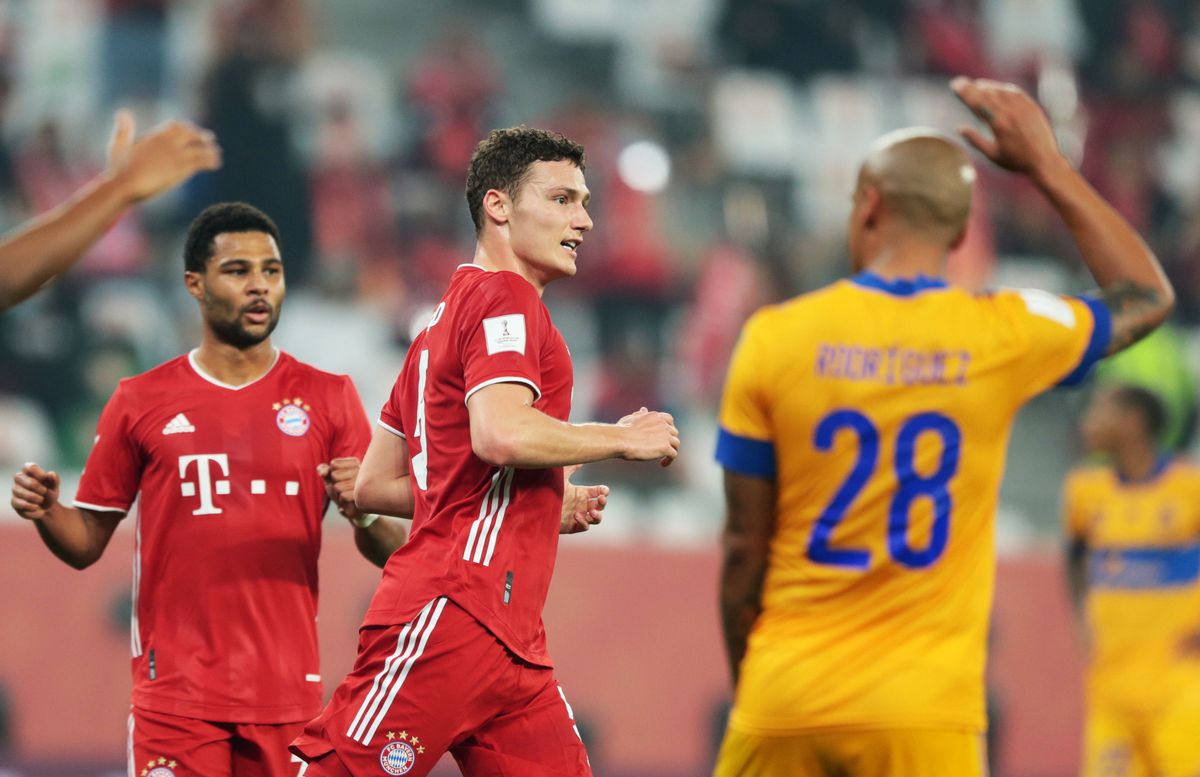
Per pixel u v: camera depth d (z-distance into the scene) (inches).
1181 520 976.9
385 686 464.4
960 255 1879.9
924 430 414.0
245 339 563.2
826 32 2105.1
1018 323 418.0
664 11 2091.5
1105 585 993.5
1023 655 1398.9
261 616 553.0
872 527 414.9
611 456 444.8
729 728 437.7
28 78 1800.0
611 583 1360.7
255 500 556.4
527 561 472.1
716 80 2060.8
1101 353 422.9
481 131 1877.5
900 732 405.1
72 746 1230.3
